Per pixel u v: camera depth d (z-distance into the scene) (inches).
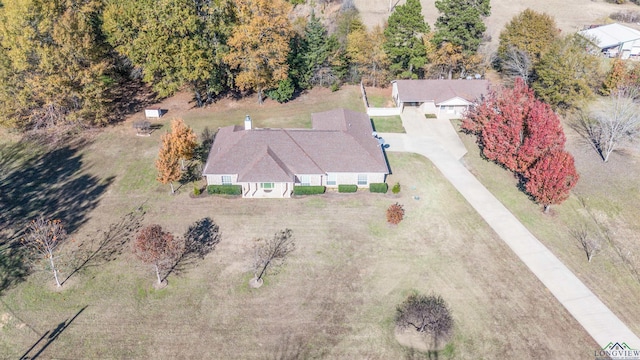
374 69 2576.3
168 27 2018.9
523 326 1209.4
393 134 2139.5
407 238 1501.0
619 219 1612.9
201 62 2079.2
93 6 2202.3
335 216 1590.8
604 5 3784.5
